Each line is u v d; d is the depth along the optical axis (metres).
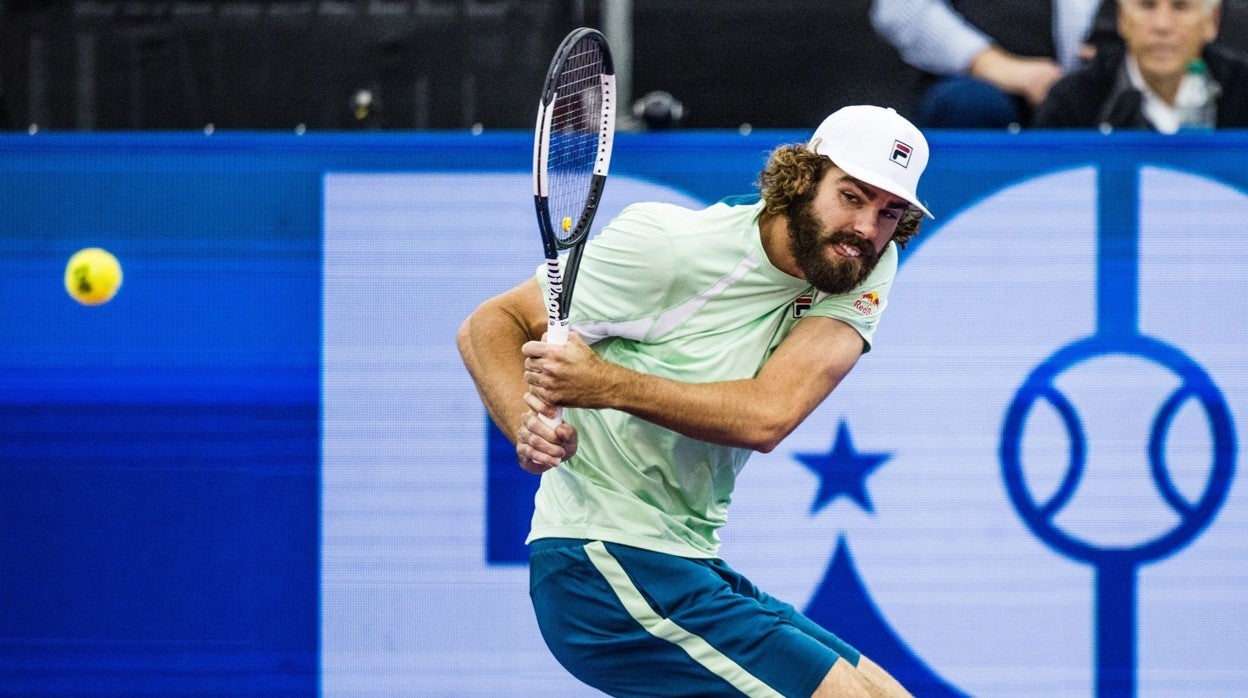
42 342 17.09
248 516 17.08
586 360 11.16
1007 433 16.83
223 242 17.05
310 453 17.03
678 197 16.88
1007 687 16.83
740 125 17.61
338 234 17.00
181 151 17.02
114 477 17.12
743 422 11.53
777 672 12.20
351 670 17.03
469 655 17.05
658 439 12.16
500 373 12.16
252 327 17.08
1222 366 16.86
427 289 17.00
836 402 16.83
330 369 17.03
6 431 17.09
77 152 17.02
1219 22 17.53
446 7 17.31
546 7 17.27
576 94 13.49
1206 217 16.84
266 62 17.42
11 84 17.42
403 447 17.05
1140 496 16.86
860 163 11.64
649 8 17.38
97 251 17.06
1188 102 17.64
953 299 16.84
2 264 17.05
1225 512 16.88
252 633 17.08
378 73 17.42
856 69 17.61
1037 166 16.81
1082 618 16.84
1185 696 16.86
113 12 17.36
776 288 12.11
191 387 17.09
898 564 16.83
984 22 17.61
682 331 12.11
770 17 17.45
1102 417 16.88
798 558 16.78
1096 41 17.62
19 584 17.12
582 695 17.02
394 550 17.02
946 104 17.58
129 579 17.12
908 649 16.83
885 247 12.43
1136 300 16.88
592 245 12.18
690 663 12.34
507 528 17.03
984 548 16.81
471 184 16.97
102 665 17.12
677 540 12.44
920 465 16.84
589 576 12.35
